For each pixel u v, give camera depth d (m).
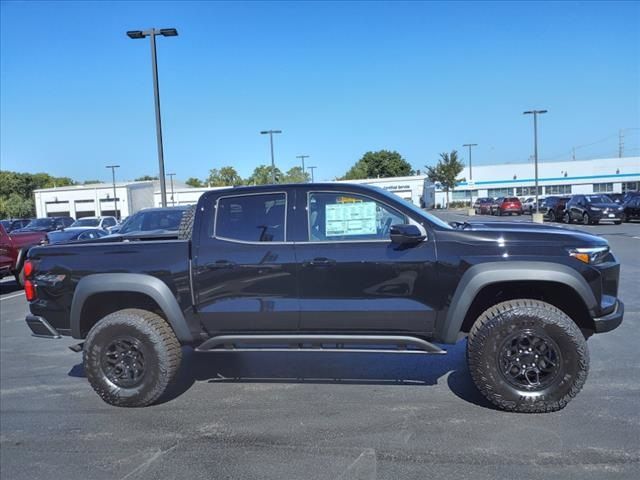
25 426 4.31
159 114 21.48
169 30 20.77
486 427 3.96
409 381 5.03
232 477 3.37
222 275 4.45
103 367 4.61
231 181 94.00
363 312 4.31
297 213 4.48
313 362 5.71
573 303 4.34
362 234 4.42
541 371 4.12
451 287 4.19
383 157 103.62
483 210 49.97
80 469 3.57
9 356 6.57
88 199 74.31
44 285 4.76
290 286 4.38
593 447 3.59
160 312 4.79
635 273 11.03
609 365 5.31
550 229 4.48
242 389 4.97
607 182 77.06
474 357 4.18
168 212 11.19
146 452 3.78
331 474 3.36
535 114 42.72
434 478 3.27
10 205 78.12
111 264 4.62
